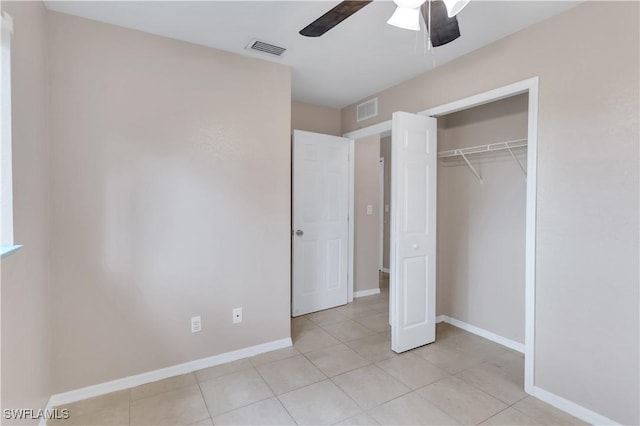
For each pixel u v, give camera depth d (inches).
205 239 99.6
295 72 117.1
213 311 101.6
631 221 69.8
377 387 90.3
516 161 112.7
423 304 115.5
